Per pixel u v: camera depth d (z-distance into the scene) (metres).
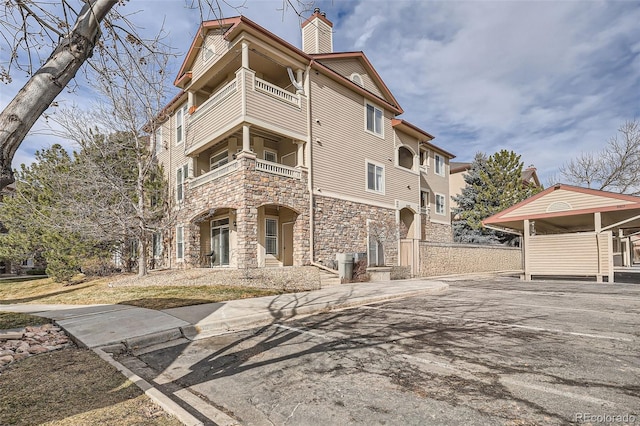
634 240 29.12
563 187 14.70
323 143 16.12
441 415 2.99
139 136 14.77
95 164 14.29
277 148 17.11
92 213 13.82
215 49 15.05
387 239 18.67
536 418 2.89
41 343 5.60
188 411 3.23
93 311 8.08
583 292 11.12
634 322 6.52
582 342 5.20
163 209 16.22
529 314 7.50
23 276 25.28
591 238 14.09
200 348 5.45
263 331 6.47
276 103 14.18
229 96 13.80
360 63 18.94
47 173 15.53
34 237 16.25
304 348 5.23
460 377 3.88
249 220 12.74
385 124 20.05
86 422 2.85
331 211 16.12
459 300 9.91
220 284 11.85
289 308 8.05
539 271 15.41
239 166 12.93
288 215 16.19
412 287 12.41
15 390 3.58
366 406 3.23
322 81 16.47
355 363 4.46
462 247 21.12
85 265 16.70
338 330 6.35
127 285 12.61
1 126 2.81
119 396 3.42
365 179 18.22
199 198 15.50
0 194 2.87
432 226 25.39
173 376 4.24
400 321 7.02
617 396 3.30
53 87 3.04
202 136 15.46
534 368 4.11
